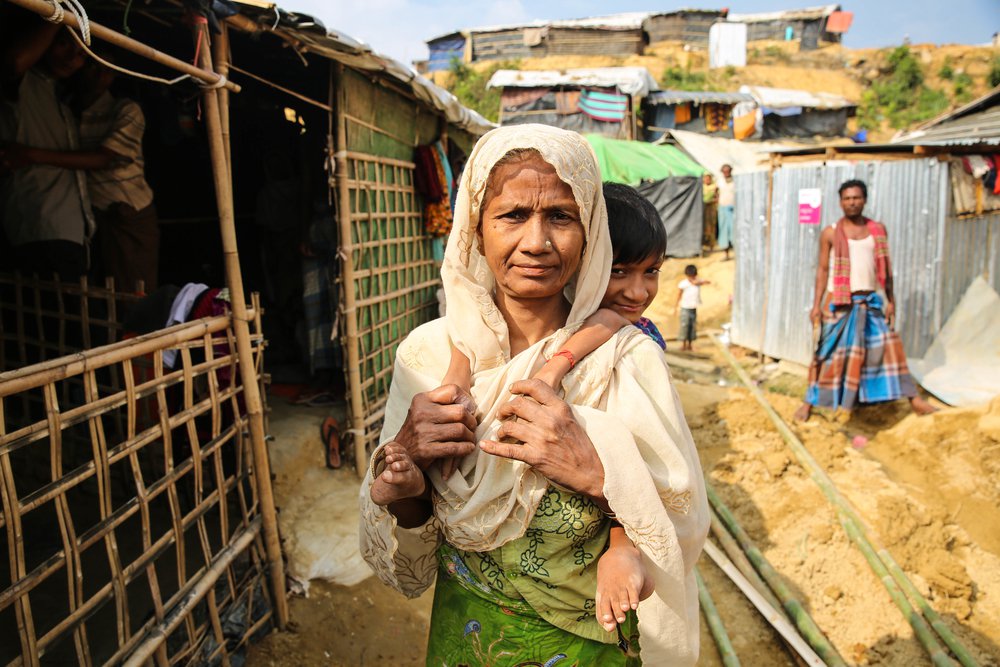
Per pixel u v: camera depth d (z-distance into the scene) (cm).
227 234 274
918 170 656
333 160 414
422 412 131
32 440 184
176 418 244
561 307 145
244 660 285
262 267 617
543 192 124
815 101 2239
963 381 623
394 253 514
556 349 135
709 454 518
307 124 521
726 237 1452
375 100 466
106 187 375
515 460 127
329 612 326
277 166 549
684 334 900
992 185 664
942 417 555
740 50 3634
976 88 3512
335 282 429
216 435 270
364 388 450
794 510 434
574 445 122
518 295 131
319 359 479
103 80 365
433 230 568
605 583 119
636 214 166
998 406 542
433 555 160
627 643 141
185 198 636
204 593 254
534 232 125
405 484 126
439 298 565
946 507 447
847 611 347
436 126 604
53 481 193
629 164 1548
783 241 753
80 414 200
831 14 3744
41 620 274
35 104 333
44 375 186
